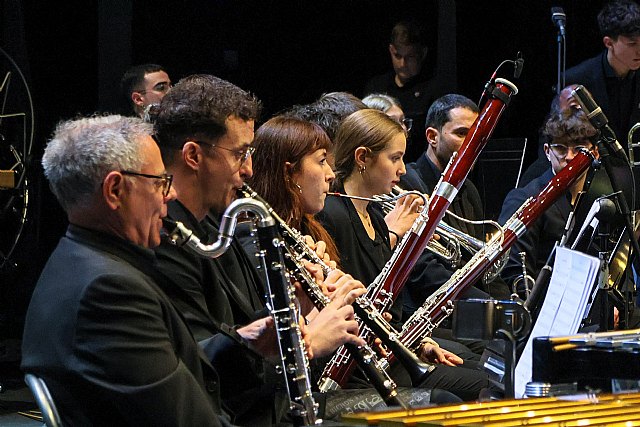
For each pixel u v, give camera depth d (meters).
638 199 9.55
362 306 6.96
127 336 5.36
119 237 5.77
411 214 9.14
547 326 6.50
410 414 4.38
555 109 10.95
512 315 5.46
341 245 8.55
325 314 6.59
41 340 5.46
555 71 16.27
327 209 8.59
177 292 6.27
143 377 5.33
